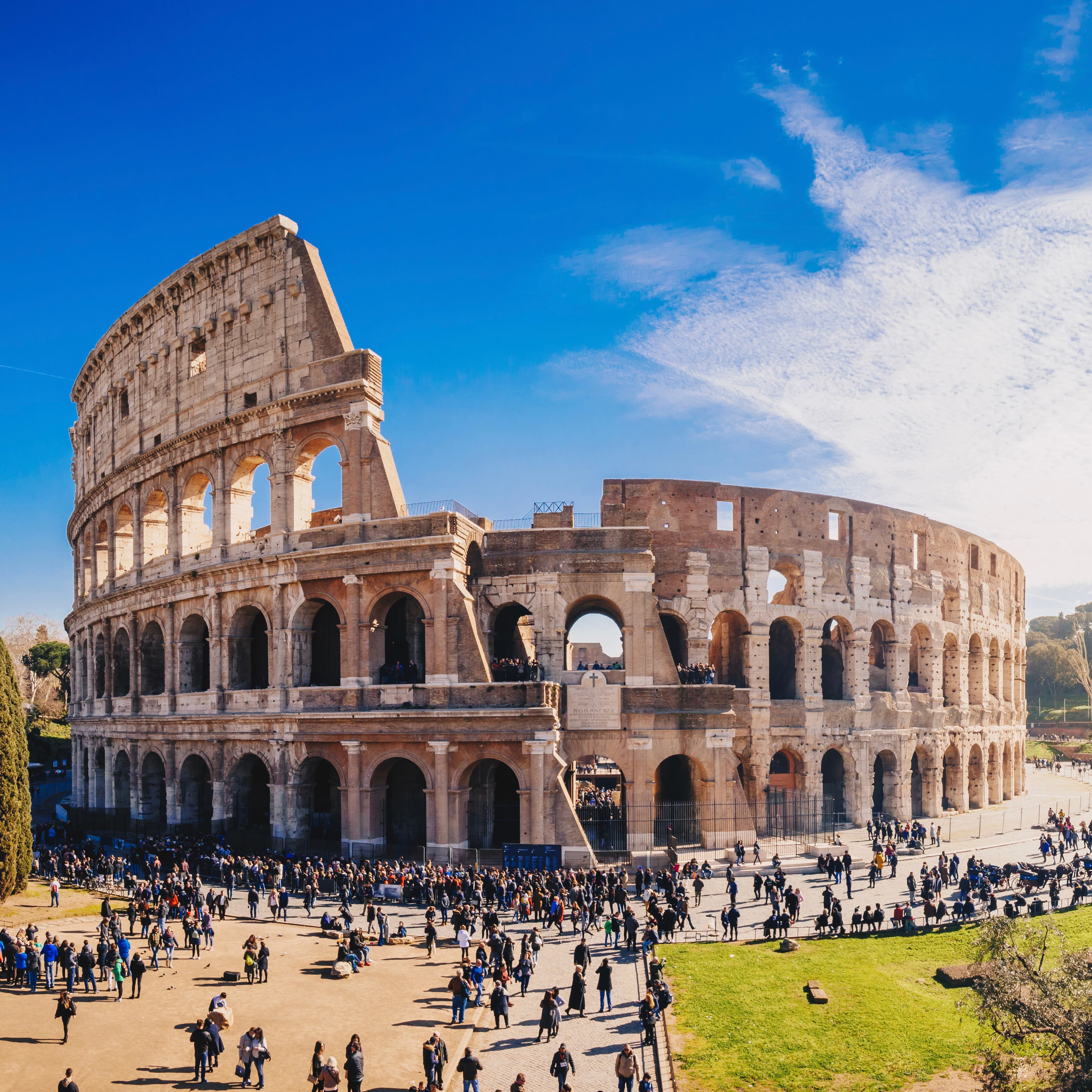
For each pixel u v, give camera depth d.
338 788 63.12
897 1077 29.52
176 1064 29.84
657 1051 31.19
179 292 75.12
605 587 64.69
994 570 100.38
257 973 38.56
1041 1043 27.02
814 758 73.44
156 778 74.81
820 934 45.31
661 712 63.44
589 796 85.25
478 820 61.62
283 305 67.12
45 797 110.38
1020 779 105.69
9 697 51.59
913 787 89.31
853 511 79.25
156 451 74.06
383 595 61.06
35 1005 35.34
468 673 58.59
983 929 30.91
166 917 47.09
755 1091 28.58
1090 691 182.50
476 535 64.81
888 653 81.81
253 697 64.69
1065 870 54.78
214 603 67.69
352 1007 35.25
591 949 42.88
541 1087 28.44
